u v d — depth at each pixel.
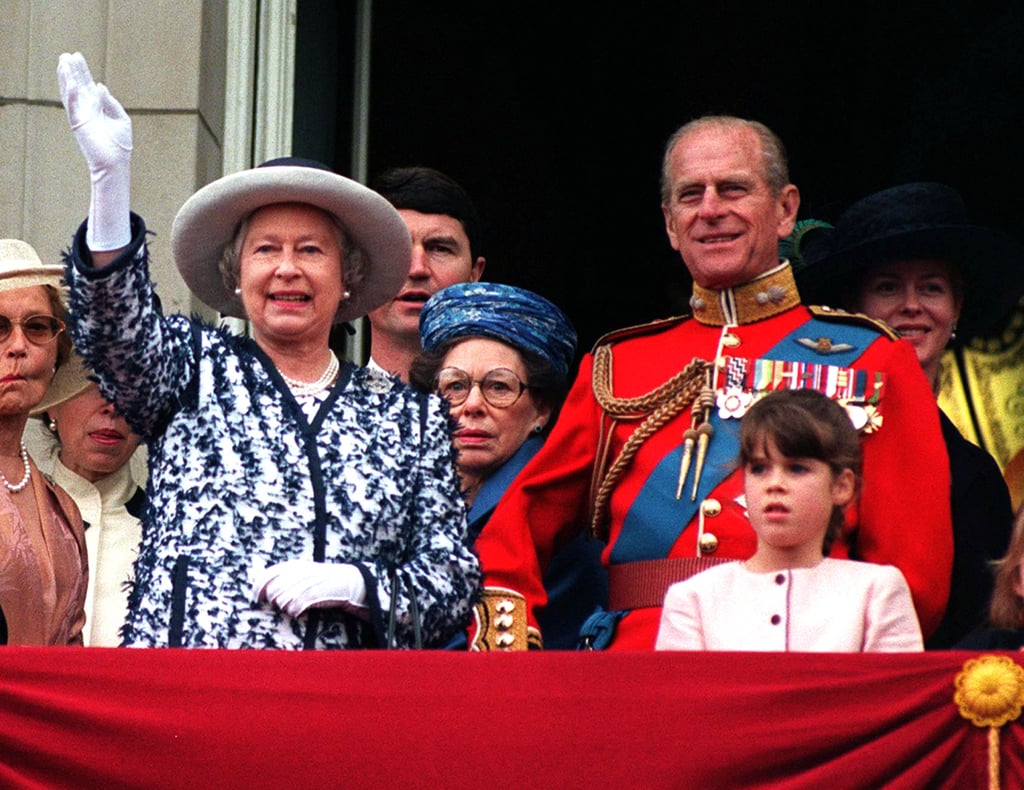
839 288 22.94
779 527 17.53
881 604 17.36
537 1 34.03
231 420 17.12
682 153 20.66
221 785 15.76
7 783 15.84
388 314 24.20
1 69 25.55
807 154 34.06
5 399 19.84
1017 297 23.22
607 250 34.47
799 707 15.61
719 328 20.59
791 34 34.16
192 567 16.64
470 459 21.48
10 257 20.88
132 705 15.90
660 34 34.44
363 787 15.71
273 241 17.83
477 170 34.12
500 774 15.67
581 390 20.80
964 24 33.28
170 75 25.59
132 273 16.31
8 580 19.11
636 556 19.70
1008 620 17.25
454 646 19.72
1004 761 15.42
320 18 28.23
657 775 15.59
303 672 15.92
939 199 22.80
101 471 22.02
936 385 22.83
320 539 16.95
